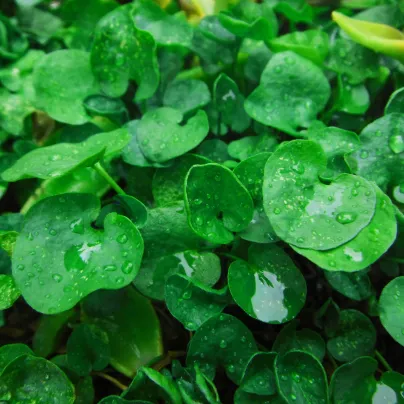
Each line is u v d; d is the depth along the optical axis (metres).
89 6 0.24
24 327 0.21
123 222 0.18
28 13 0.24
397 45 0.20
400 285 0.18
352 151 0.18
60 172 0.17
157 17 0.22
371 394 0.18
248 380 0.18
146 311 0.19
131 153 0.20
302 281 0.18
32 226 0.18
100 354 0.19
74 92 0.21
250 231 0.18
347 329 0.19
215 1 0.23
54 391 0.18
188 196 0.17
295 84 0.20
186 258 0.18
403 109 0.19
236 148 0.20
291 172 0.17
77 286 0.17
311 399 0.17
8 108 0.22
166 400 0.18
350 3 0.24
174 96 0.21
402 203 0.19
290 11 0.22
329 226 0.17
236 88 0.21
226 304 0.18
